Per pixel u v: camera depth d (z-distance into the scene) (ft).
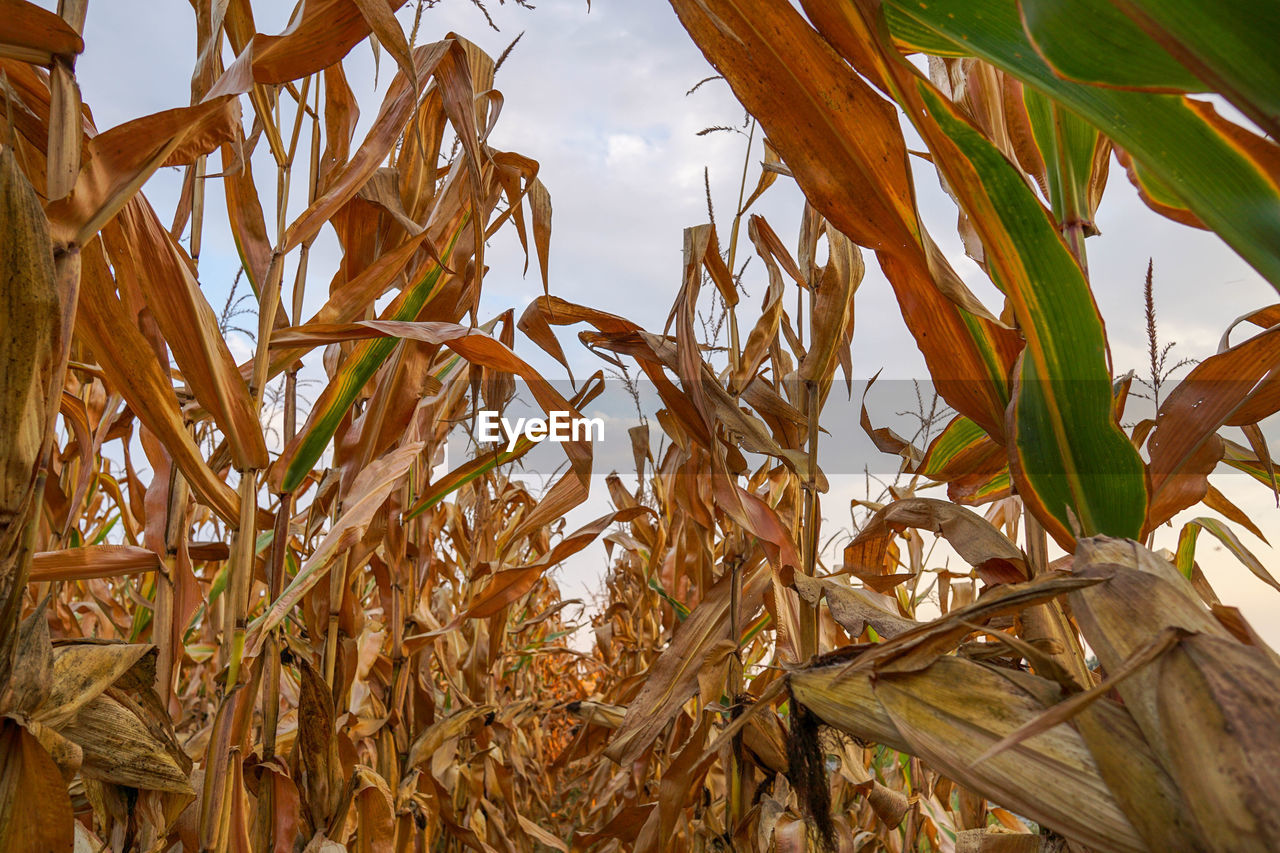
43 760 2.73
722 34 2.69
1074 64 1.62
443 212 5.35
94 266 3.32
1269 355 3.03
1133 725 2.03
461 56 5.09
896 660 2.47
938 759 2.29
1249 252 1.74
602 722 8.25
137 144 3.00
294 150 5.53
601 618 16.67
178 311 3.74
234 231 4.88
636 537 9.64
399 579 6.77
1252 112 1.41
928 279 3.26
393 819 5.55
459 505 9.61
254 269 4.76
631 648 13.39
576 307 5.65
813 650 4.78
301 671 4.74
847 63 2.58
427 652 7.53
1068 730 2.15
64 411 5.86
